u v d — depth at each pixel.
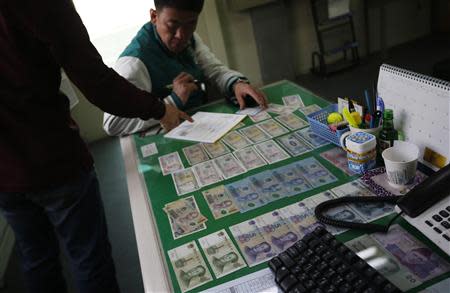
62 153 1.15
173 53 1.68
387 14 4.18
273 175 1.03
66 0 0.94
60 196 1.20
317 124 1.16
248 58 3.85
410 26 4.33
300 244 0.72
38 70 1.03
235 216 0.89
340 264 0.66
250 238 0.81
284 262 0.69
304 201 0.90
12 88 1.02
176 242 0.84
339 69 3.95
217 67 1.84
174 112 1.32
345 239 0.77
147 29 1.64
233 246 0.80
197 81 1.71
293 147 1.15
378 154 0.99
